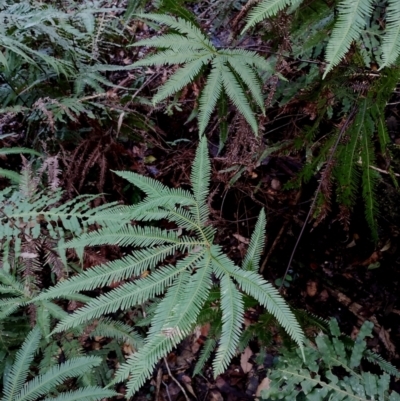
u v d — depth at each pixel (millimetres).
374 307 1926
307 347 1439
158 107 2258
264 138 2004
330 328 1471
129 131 2242
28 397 1317
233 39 1536
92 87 2262
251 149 1677
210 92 1275
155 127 2334
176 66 2043
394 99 2053
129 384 905
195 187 1203
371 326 1459
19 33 1979
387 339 1829
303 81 1720
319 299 1993
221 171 1888
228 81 1291
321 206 1596
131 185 2262
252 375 1855
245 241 2141
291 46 1470
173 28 1368
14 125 2303
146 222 2219
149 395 1888
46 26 1948
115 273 1068
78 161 2074
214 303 1326
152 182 1189
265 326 1423
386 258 1981
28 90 2201
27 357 1389
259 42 1756
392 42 816
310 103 1548
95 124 2104
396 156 1830
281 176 2199
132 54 2574
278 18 1356
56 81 2229
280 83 1734
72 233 1651
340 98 1571
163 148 2346
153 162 2385
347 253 2049
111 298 1032
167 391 1889
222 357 938
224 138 1731
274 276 2082
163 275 1068
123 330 1677
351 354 1536
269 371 1470
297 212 2123
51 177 1847
